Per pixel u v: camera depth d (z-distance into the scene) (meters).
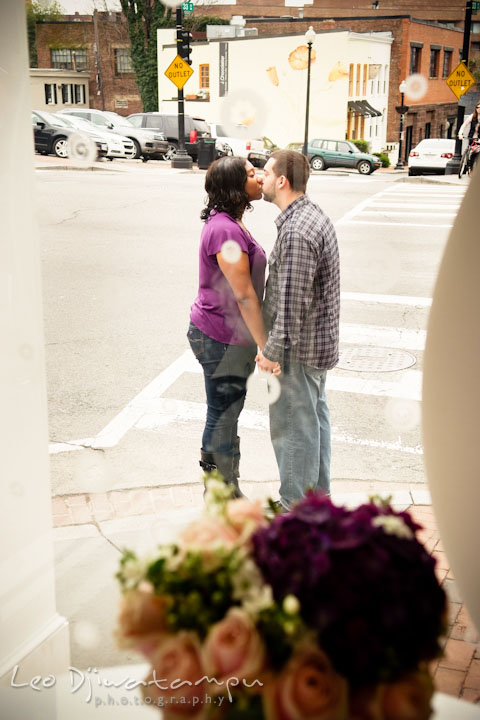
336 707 0.84
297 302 2.08
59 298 4.41
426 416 1.38
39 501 1.57
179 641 0.88
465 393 1.25
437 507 1.36
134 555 0.94
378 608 0.83
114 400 3.65
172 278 4.62
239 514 0.97
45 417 1.59
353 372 4.17
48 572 1.60
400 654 0.85
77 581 1.89
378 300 5.38
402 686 0.86
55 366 3.99
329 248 2.12
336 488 2.90
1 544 1.48
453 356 1.28
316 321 2.16
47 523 1.60
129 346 4.23
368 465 3.13
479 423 1.22
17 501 1.51
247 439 2.96
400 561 0.86
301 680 0.84
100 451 3.06
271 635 0.85
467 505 1.26
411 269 5.25
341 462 3.16
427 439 1.38
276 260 2.12
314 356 2.19
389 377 4.08
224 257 2.13
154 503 2.51
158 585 0.88
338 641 0.84
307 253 2.05
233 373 2.33
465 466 1.25
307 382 2.22
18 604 1.52
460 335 1.27
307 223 2.05
